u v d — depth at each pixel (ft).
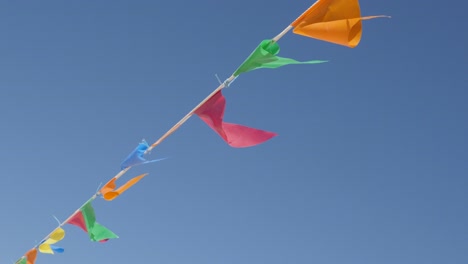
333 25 6.93
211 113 8.46
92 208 12.40
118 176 10.84
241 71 7.83
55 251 14.07
